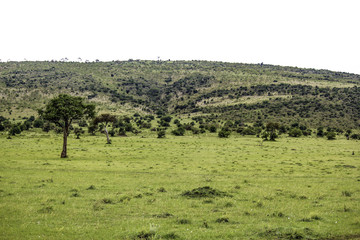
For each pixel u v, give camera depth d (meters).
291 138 108.38
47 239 12.09
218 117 182.50
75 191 22.41
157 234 12.55
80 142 77.69
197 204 18.75
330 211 17.39
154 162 42.62
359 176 32.38
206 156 51.22
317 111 168.75
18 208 16.69
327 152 61.06
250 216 16.12
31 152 51.59
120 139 91.31
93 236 12.53
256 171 35.66
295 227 14.02
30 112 180.75
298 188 25.17
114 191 22.80
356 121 148.38
